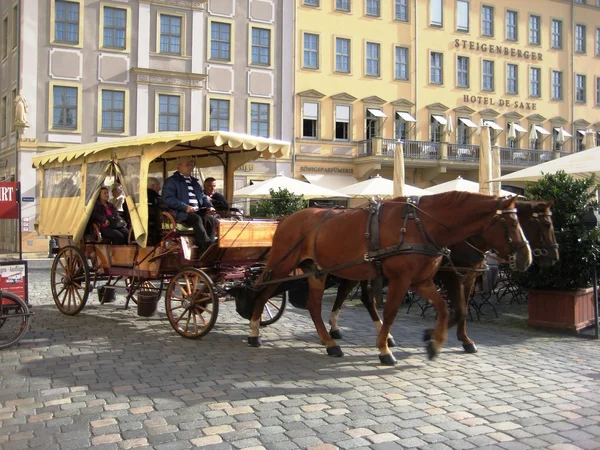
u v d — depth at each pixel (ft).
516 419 17.87
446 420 17.70
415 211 23.62
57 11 97.45
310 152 114.83
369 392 20.40
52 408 18.58
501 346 28.19
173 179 30.89
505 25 134.92
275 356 25.71
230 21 108.17
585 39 145.48
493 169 55.72
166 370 23.12
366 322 34.96
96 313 36.78
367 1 120.37
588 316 32.27
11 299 26.94
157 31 102.58
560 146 139.64
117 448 15.46
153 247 30.96
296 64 113.70
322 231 25.81
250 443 15.81
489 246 26.11
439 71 127.54
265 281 27.71
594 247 30.22
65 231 35.53
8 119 104.32
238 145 30.19
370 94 120.16
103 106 99.86
